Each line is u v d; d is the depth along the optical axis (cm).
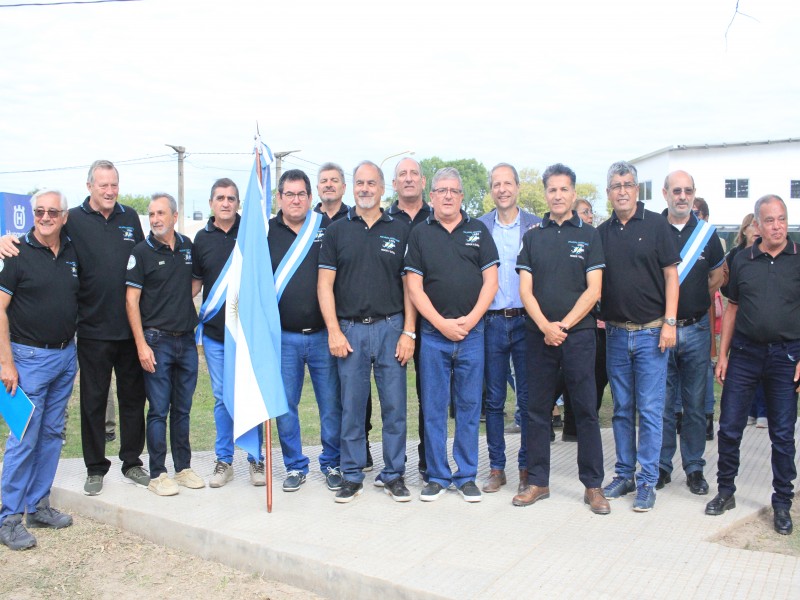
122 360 508
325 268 482
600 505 448
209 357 527
